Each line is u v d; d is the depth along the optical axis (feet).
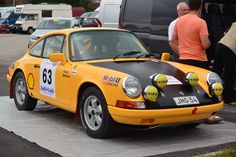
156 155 18.79
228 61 27.91
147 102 19.25
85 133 22.29
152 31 33.30
